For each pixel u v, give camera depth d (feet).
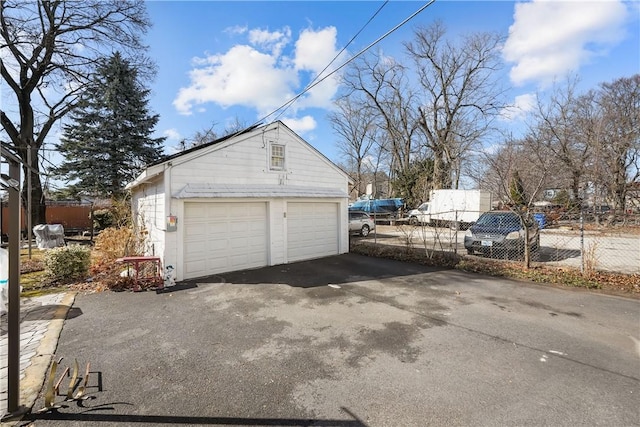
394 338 13.97
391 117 102.47
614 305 17.93
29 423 8.59
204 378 10.87
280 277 25.80
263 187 29.86
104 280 24.27
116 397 9.78
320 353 12.64
